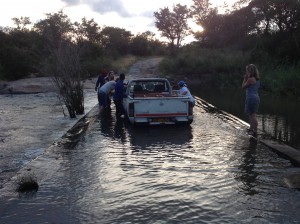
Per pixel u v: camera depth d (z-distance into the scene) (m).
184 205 4.75
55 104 16.88
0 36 34.72
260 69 32.12
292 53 35.91
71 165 6.52
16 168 6.59
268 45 38.97
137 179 5.75
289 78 24.98
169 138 8.71
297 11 36.16
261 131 9.62
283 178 5.76
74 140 8.58
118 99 11.97
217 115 12.52
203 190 5.27
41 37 32.44
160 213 4.52
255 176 5.86
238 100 19.56
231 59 36.00
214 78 33.94
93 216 4.45
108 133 9.41
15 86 23.78
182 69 36.28
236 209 4.62
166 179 5.74
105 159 6.89
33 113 13.84
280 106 17.02
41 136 9.39
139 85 12.56
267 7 39.41
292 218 4.36
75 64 12.70
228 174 5.96
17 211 4.61
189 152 7.36
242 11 47.12
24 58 32.62
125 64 43.91
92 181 5.67
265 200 4.90
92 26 51.41
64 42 13.32
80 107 12.99
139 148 7.73
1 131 10.12
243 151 7.41
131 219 4.36
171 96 11.17
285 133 10.23
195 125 10.48
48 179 5.78
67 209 4.66
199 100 17.42
